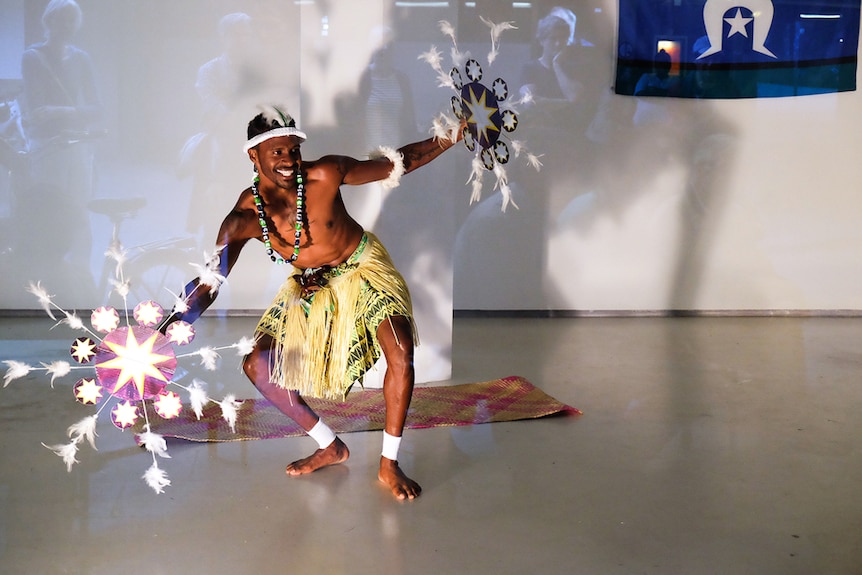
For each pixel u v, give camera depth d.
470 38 5.29
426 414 3.54
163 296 5.39
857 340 5.06
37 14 5.10
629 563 2.32
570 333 5.17
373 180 2.80
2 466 2.95
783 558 2.35
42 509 2.62
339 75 3.70
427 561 2.32
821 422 3.54
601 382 4.10
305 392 2.81
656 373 4.27
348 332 2.79
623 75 5.42
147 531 2.48
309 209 2.67
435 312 3.97
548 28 5.32
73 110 5.19
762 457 3.12
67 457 2.73
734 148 5.58
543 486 2.83
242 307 5.43
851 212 5.68
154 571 2.25
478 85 3.03
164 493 2.74
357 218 3.78
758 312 5.73
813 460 3.10
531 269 5.61
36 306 5.35
